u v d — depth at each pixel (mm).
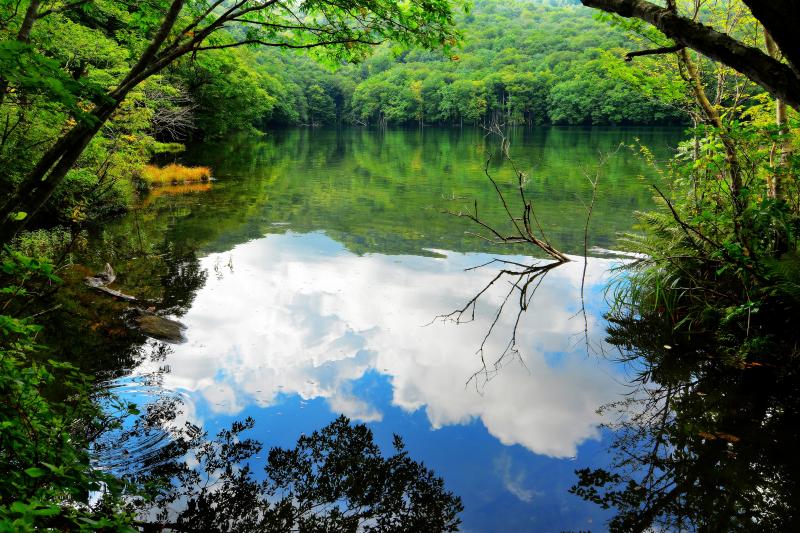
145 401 5227
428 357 6441
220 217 14695
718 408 5258
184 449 4551
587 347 6688
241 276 9516
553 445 4754
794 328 6297
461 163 29766
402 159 32281
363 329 7242
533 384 5812
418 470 4422
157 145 21594
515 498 4062
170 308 7828
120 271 9438
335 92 107812
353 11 5285
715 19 8055
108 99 3115
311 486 4191
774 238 6660
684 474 4297
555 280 9344
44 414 2734
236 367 6082
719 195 7535
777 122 6754
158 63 3918
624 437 4848
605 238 12461
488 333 7109
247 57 47219
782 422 4977
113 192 14219
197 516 3785
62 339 6391
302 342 6816
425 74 96062
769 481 4160
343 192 19625
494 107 77375
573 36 93062
